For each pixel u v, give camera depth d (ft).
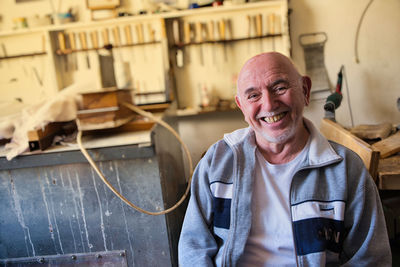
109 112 4.71
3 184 4.97
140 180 4.85
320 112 8.86
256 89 3.44
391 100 8.71
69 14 8.56
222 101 8.58
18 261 5.25
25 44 9.04
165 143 5.67
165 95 8.35
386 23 8.36
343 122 8.93
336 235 3.28
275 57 3.48
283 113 3.46
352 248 3.39
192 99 9.09
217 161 3.80
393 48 8.45
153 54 8.95
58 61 9.04
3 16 8.98
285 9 8.05
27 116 5.20
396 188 4.30
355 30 8.48
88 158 4.50
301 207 3.36
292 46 8.69
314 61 8.69
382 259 3.22
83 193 4.95
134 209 4.95
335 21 8.49
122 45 8.84
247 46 8.74
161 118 5.45
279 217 3.50
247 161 3.65
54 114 4.82
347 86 8.75
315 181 3.38
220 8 8.03
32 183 4.95
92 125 4.73
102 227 5.06
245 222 3.49
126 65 5.77
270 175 3.64
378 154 4.08
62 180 4.92
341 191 3.28
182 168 8.03
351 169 3.37
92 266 5.21
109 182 4.89
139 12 8.60
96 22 8.33
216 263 3.62
